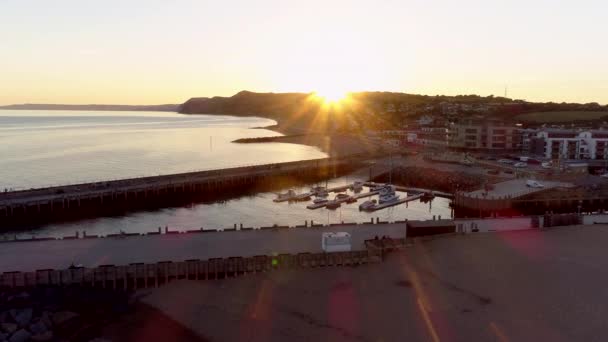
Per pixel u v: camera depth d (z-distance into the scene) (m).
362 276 56.72
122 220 95.88
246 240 65.69
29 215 98.06
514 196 104.94
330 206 107.19
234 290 53.22
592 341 43.00
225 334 45.16
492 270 57.88
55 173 146.12
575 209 107.62
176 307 49.94
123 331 45.91
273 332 45.28
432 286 54.03
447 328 45.44
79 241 64.31
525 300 50.62
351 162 161.75
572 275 56.41
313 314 48.28
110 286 53.53
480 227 74.25
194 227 89.94
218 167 165.38
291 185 135.25
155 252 60.34
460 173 136.62
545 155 166.50
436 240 67.69
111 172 150.38
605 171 138.62
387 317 47.53
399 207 108.00
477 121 196.75
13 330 44.78
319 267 58.78
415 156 171.12
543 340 43.28
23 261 56.66
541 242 67.62
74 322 47.12
